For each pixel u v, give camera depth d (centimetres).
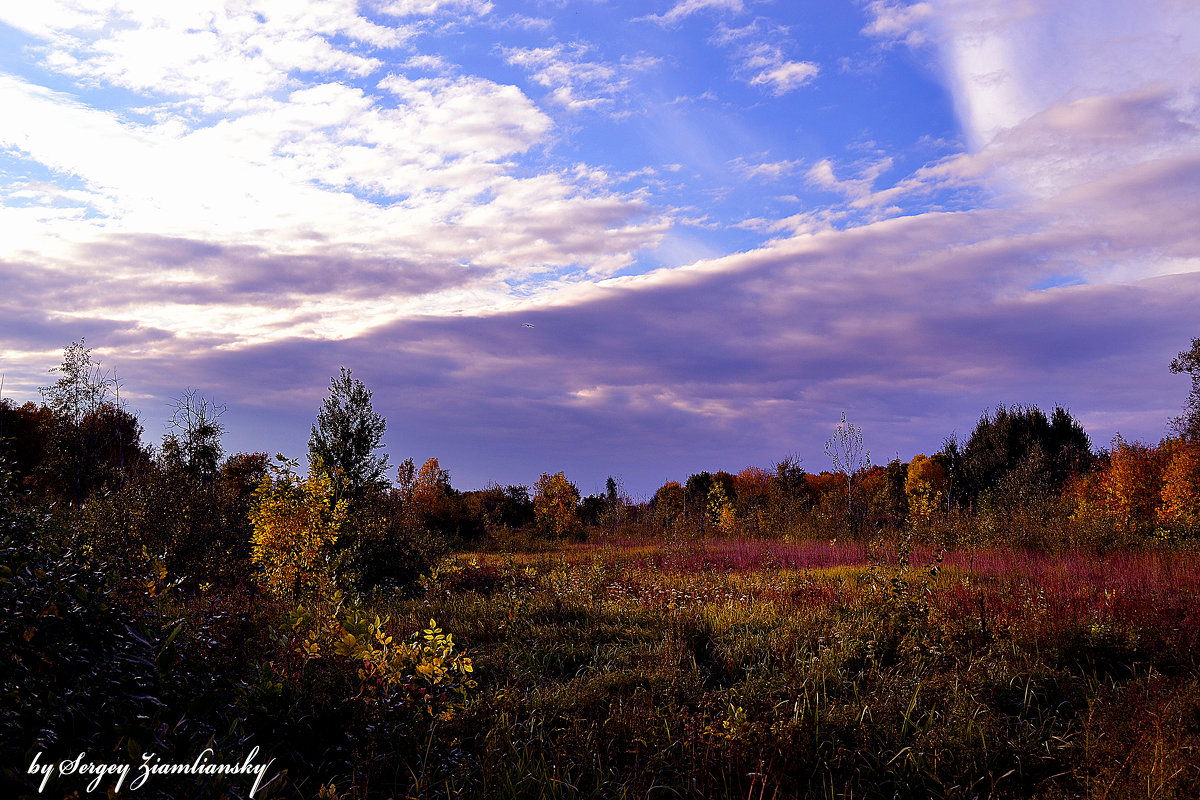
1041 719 536
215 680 448
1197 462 1750
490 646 756
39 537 457
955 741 474
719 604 988
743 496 3266
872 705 531
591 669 667
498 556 2053
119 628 424
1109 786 396
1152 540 1552
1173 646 653
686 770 451
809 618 818
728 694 577
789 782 436
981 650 676
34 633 335
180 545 1148
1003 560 1359
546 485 3084
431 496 3156
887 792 449
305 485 891
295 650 508
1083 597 851
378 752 436
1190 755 414
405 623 843
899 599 793
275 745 423
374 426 1603
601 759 470
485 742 465
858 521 2358
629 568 1511
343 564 1064
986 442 3253
